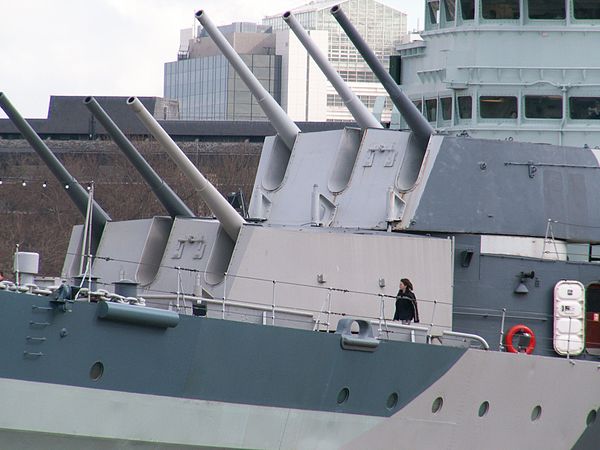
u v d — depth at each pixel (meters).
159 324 82.81
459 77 118.00
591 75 116.75
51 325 79.25
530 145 107.12
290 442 89.94
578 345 103.88
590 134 116.62
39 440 80.19
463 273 102.19
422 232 102.38
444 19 121.19
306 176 109.88
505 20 117.44
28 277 83.88
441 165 103.44
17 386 78.44
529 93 117.25
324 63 112.75
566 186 107.44
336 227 104.38
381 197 104.12
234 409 87.06
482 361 97.31
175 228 101.38
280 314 94.06
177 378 84.44
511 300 103.12
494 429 99.19
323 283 95.56
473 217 103.19
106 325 81.31
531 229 105.06
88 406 81.31
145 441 83.94
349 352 91.06
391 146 106.06
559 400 102.56
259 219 109.19
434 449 96.31
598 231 107.81
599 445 106.19
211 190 95.38
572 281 104.06
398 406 94.12
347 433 92.19
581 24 116.81
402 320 96.12
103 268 105.12
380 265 97.00
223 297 93.31
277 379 88.50
